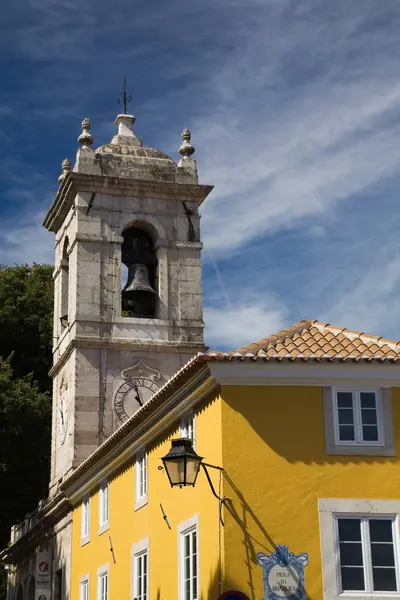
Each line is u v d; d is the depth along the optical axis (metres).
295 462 19.95
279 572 19.23
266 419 20.12
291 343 21.52
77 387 34.16
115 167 36.66
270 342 21.42
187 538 22.05
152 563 24.28
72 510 33.56
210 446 20.66
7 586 47.19
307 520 19.64
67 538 33.72
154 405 23.48
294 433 20.11
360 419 20.33
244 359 20.11
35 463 38.28
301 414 20.22
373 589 19.33
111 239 35.81
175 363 35.28
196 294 36.16
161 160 37.31
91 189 36.06
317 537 19.53
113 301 35.28
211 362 20.06
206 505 20.64
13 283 46.09
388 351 21.00
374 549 19.58
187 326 35.69
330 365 20.31
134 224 36.62
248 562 19.28
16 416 37.47
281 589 19.16
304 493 19.78
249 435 20.03
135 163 36.91
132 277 35.91
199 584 20.62
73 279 35.62
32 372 41.72
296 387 20.38
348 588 19.34
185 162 37.50
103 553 28.94
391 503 19.86
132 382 34.69
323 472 19.94
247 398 20.23
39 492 38.59
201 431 21.42
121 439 26.58
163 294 35.84
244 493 19.69
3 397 37.50
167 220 36.66
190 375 20.92
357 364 20.31
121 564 26.95
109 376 34.53
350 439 20.22
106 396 34.34
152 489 24.78
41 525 37.25
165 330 35.44
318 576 19.31
